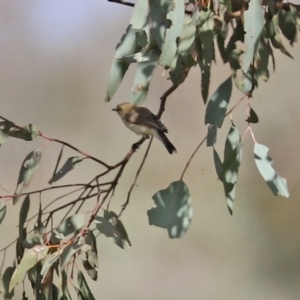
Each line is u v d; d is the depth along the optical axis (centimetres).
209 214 1473
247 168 1502
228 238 1425
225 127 1513
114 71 526
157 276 1341
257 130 1492
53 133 1677
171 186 521
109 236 505
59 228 512
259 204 1469
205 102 541
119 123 1686
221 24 562
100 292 1301
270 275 1355
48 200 1473
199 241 1426
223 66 1543
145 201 1496
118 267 1352
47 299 526
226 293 1304
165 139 725
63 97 1727
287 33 614
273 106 1495
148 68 527
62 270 485
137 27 481
